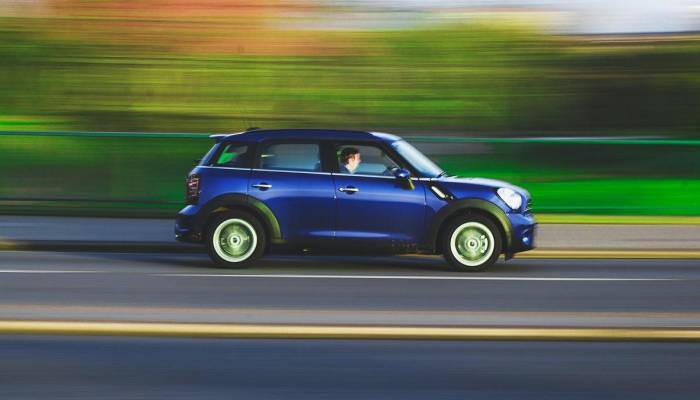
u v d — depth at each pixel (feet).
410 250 55.88
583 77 111.75
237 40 114.93
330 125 115.65
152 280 51.31
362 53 114.52
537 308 43.96
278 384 30.30
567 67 112.37
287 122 115.85
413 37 115.55
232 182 56.03
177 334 37.01
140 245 65.26
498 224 56.08
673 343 36.47
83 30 116.06
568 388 30.09
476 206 55.52
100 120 115.75
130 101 116.06
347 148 56.24
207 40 115.75
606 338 37.01
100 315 41.27
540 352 34.78
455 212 55.57
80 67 115.96
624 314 42.60
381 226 55.57
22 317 40.63
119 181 80.18
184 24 117.08
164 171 80.07
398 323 40.04
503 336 37.01
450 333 37.29
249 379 30.86
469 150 81.51
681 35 110.22
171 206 80.23
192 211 56.34
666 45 110.63
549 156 81.35
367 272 55.42
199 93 116.06
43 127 115.34
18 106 115.34
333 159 56.03
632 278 53.83
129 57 115.44
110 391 29.43
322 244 55.83
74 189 80.33
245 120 115.85
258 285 49.93
